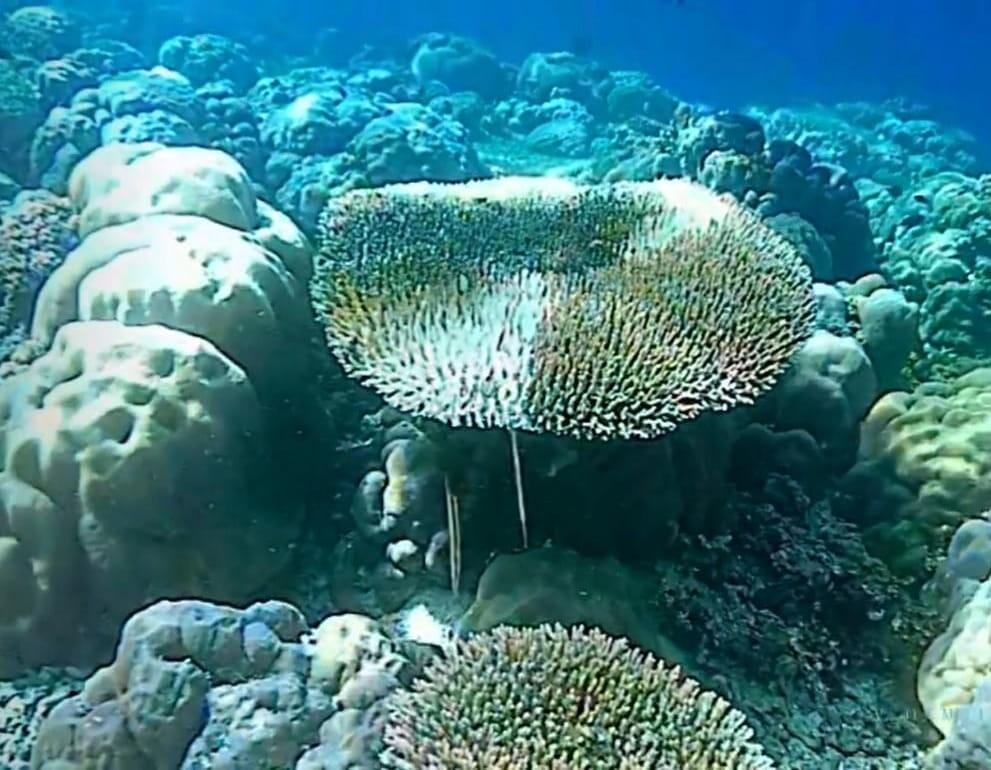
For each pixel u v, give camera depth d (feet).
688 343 11.97
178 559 12.63
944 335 24.04
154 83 31.71
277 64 62.95
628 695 9.37
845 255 27.43
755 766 8.90
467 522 12.57
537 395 11.04
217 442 12.84
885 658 12.78
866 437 16.08
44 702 12.04
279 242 17.42
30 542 12.17
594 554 12.85
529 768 8.46
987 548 12.94
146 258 14.62
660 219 16.44
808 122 66.18
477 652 9.82
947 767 9.66
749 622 12.79
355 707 9.94
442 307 13.12
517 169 41.73
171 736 9.93
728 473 14.87
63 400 12.44
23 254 20.57
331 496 14.89
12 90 33.22
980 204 28.09
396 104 41.14
